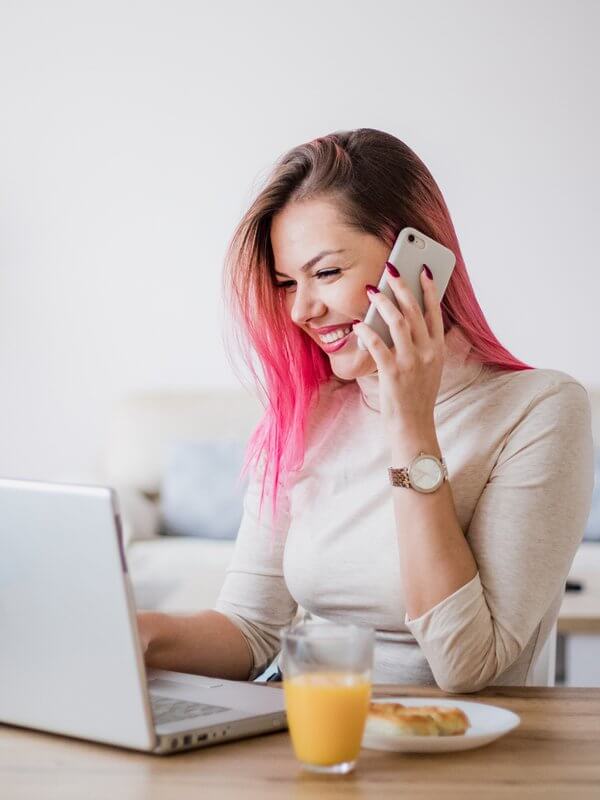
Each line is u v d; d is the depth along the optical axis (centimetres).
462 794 77
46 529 88
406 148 139
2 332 450
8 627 94
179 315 447
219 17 445
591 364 436
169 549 365
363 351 136
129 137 448
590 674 271
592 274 435
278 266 140
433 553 117
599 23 432
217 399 428
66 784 81
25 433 449
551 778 81
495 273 437
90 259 448
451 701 103
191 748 90
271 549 148
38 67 450
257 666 140
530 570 123
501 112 435
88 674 89
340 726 82
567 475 127
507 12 434
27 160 450
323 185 134
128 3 447
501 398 133
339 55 440
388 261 127
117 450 424
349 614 138
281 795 78
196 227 447
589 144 434
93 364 448
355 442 143
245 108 445
